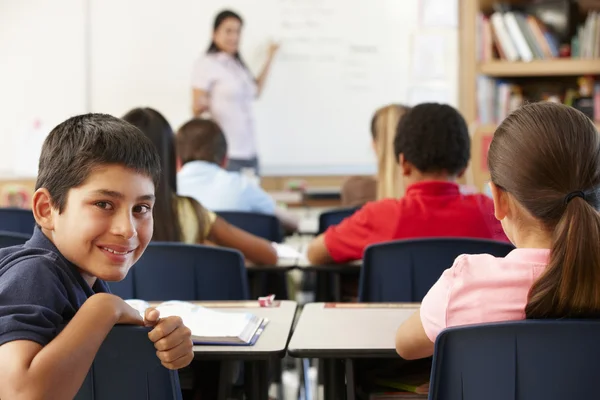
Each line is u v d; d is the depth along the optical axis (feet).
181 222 7.72
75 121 3.93
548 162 3.81
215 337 4.73
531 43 14.90
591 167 3.83
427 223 7.30
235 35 17.15
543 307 3.82
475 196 7.51
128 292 7.20
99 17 17.30
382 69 17.42
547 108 3.95
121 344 3.79
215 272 7.09
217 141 10.42
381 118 9.42
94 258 3.78
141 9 17.30
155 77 17.40
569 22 14.83
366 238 7.52
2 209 9.25
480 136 14.93
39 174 3.89
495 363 3.80
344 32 17.35
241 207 10.27
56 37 17.31
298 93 17.44
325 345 4.70
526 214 3.96
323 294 9.39
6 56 17.33
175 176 7.75
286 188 17.62
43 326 3.35
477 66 15.15
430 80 17.37
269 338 4.91
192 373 5.83
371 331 5.03
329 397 5.52
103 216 3.74
